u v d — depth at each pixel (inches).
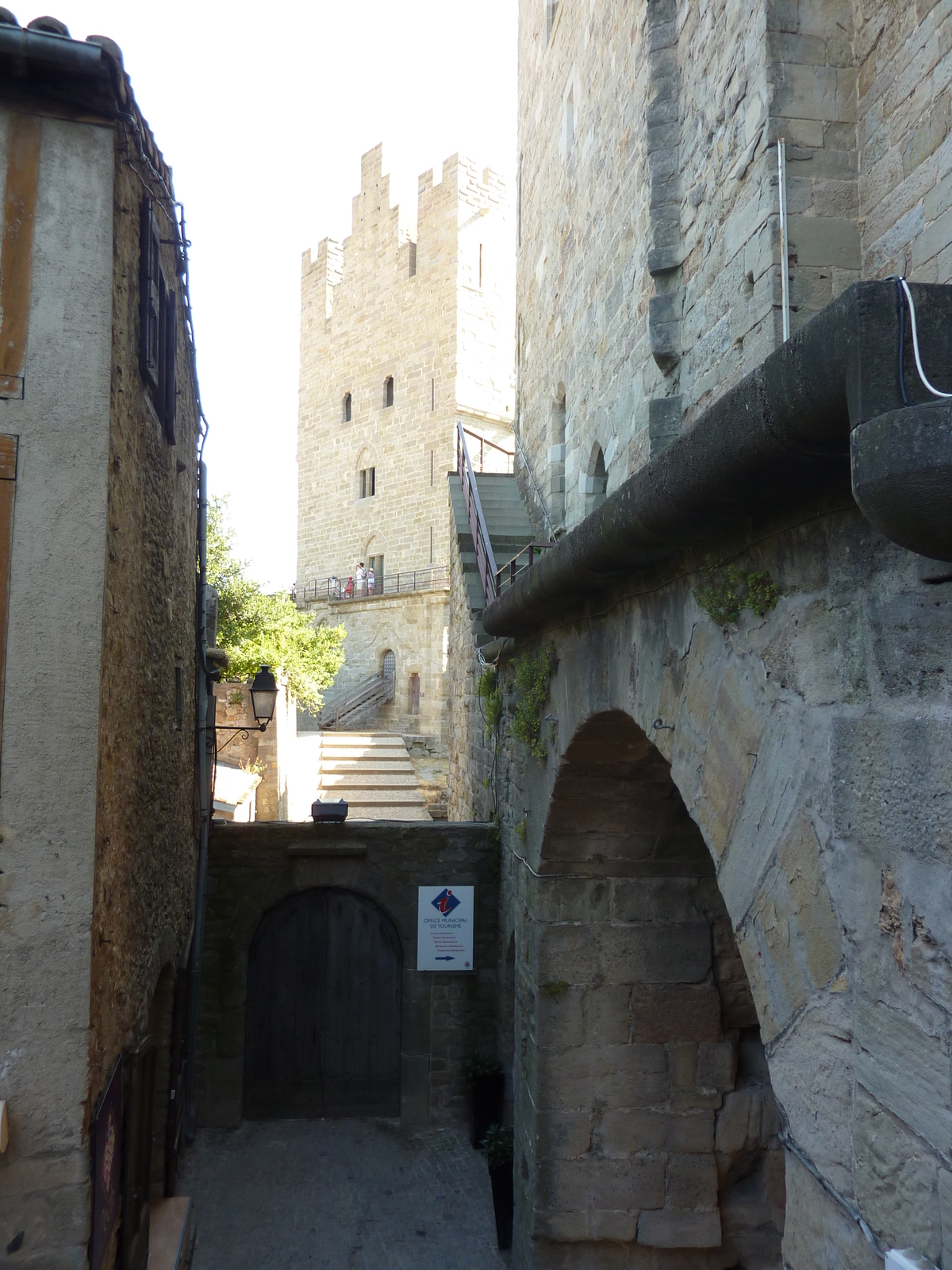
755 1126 249.1
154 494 231.6
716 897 251.9
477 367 1381.6
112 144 169.6
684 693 140.1
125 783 194.5
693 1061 248.4
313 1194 341.7
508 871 362.6
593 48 342.0
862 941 91.6
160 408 238.5
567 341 398.6
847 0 176.4
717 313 203.6
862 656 92.4
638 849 247.6
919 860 82.7
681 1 228.5
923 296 73.4
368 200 1504.7
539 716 251.8
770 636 111.9
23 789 158.4
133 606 202.2
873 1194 89.4
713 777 128.4
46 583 161.5
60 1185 155.7
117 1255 193.2
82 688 161.6
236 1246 307.4
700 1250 247.0
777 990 109.7
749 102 184.5
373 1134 389.7
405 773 788.0
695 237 217.3
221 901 399.2
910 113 156.8
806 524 102.9
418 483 1401.3
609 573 160.9
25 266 164.6
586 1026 245.9
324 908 409.7
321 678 849.5
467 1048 403.2
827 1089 98.4
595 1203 243.3
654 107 232.4
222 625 766.5
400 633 1359.5
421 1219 326.0
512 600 226.8
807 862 102.5
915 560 83.7
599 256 334.0
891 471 67.6
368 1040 408.8
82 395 164.9
